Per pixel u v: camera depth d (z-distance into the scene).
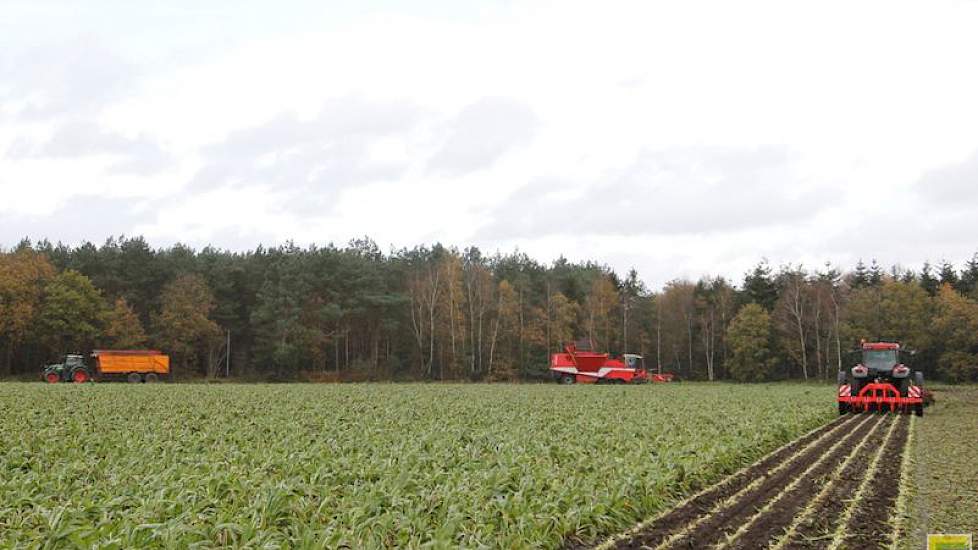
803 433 23.47
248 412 25.84
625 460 14.79
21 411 25.06
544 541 10.12
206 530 9.23
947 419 28.80
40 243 89.81
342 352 85.25
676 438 18.64
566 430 20.50
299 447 16.03
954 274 92.94
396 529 9.92
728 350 90.50
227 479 11.65
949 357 74.31
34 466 13.52
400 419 23.27
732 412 27.62
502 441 17.67
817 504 12.68
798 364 87.69
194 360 76.88
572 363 62.34
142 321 78.19
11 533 8.89
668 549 10.09
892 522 11.43
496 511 10.72
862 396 30.72
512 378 80.31
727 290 93.62
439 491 11.45
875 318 79.31
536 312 86.25
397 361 81.19
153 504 10.08
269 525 9.80
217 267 81.12
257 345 78.19
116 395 34.25
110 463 13.81
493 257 115.38
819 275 87.56
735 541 10.43
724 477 15.18
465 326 81.81
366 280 79.50
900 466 16.55
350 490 11.62
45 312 66.44
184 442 17.34
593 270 121.62
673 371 95.50
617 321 95.25
